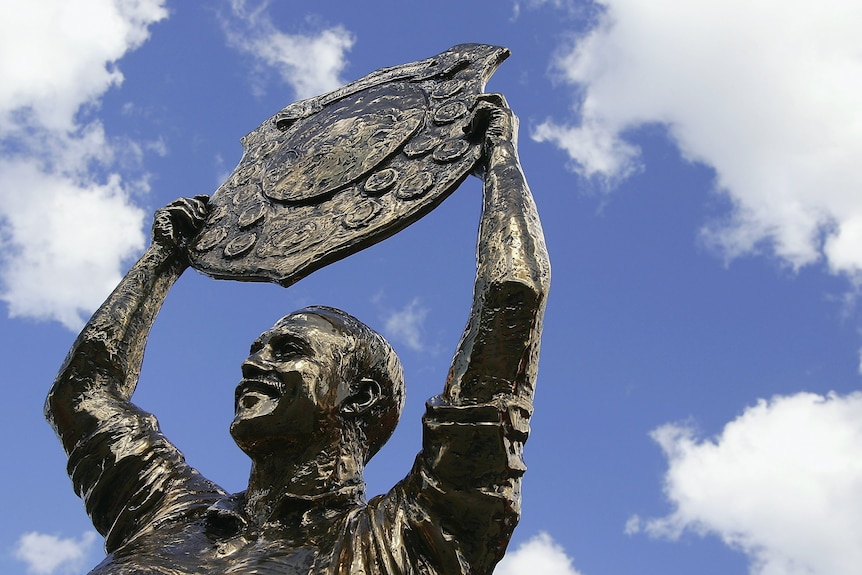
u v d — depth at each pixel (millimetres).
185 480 8344
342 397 7793
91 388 8711
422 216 8406
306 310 8102
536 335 7273
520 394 7215
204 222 9469
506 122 8492
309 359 7727
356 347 7934
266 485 7691
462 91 9227
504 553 7090
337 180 8992
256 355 7805
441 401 7156
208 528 7691
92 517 8438
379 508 7320
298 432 7625
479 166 8461
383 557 7051
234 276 8781
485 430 6988
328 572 7070
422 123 9102
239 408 7691
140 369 9016
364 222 8492
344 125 9469
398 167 8812
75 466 8500
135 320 9008
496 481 7008
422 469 7141
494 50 9539
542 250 7508
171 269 9359
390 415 8094
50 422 8719
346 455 7797
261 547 7418
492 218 7668
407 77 9781
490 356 7141
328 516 7562
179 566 7312
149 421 8617
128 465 8375
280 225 8922
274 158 9719
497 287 7242
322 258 8406
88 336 8805
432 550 7039
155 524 7930
